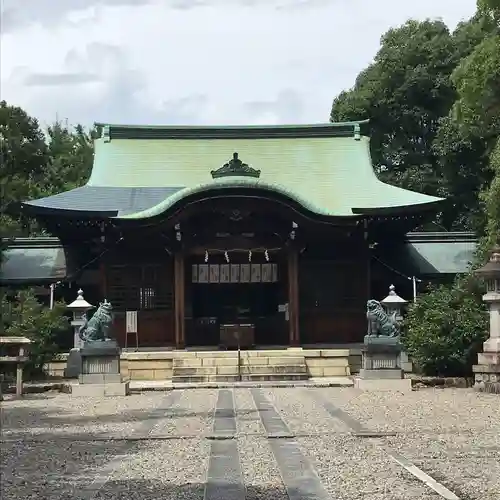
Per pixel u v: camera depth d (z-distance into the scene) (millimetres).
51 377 31266
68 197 37094
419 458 12977
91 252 37688
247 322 36250
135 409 21531
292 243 34125
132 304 35250
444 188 54344
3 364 26547
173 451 14250
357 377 28359
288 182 40375
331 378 30703
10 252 39781
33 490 11062
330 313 35750
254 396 24859
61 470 12594
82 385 26016
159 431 16891
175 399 24312
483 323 28141
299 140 43469
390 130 59469
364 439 15281
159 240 34969
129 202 37156
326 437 15594
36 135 57062
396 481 11102
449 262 39094
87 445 15117
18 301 33219
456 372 28734
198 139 43406
